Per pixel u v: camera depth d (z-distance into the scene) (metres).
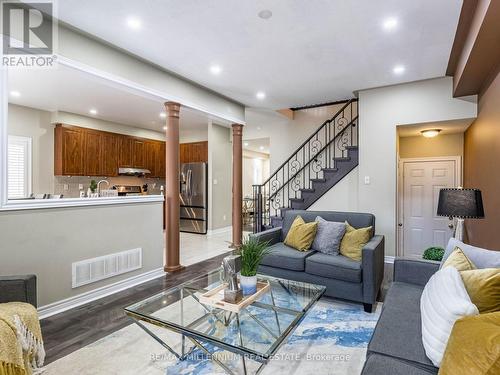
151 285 3.52
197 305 2.19
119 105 5.41
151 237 3.78
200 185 7.27
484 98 3.40
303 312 2.03
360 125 4.64
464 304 1.25
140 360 2.01
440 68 3.72
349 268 2.79
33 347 1.70
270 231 3.69
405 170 5.21
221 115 4.89
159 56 3.38
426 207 5.04
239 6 2.43
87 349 2.14
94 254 3.10
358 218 3.46
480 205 2.50
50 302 2.71
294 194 6.59
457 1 2.37
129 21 2.66
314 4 2.41
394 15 2.57
